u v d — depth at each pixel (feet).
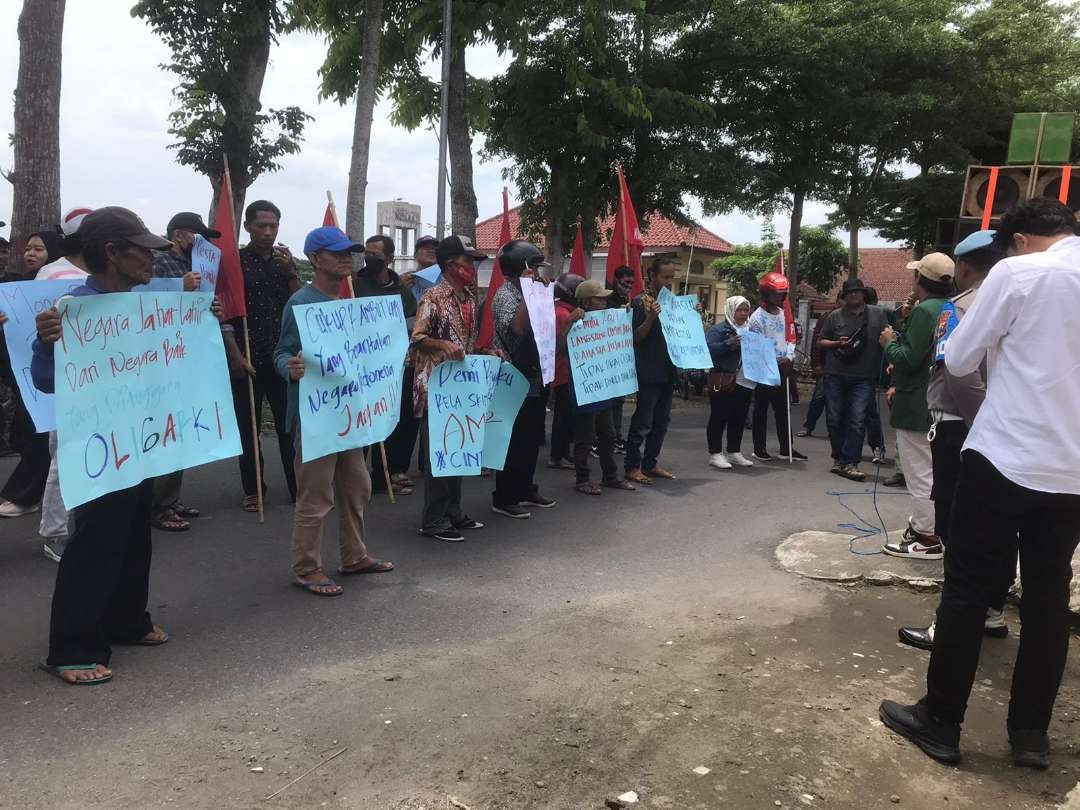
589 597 14.99
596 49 46.62
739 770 9.36
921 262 17.54
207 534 17.99
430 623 13.52
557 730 10.11
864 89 58.03
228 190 19.08
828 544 18.53
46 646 12.11
